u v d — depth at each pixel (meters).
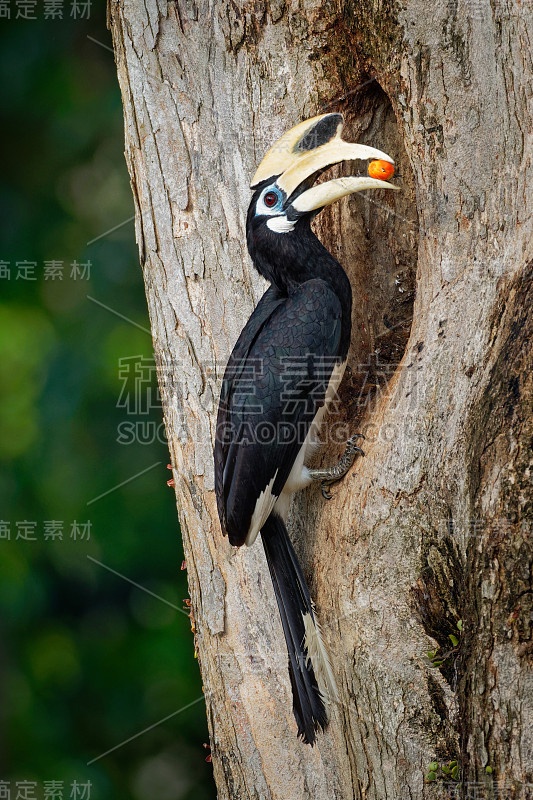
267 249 6.99
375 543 6.40
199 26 7.31
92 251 12.69
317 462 7.15
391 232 7.45
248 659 7.43
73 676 12.88
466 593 5.80
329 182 6.77
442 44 6.36
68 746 12.73
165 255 7.64
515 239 6.11
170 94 7.47
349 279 7.45
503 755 5.52
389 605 6.39
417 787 6.40
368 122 7.32
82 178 13.26
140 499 12.20
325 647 6.77
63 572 12.58
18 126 13.27
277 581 6.84
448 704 6.31
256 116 7.26
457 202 6.43
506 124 6.14
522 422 5.59
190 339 7.57
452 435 6.09
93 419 12.18
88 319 12.52
